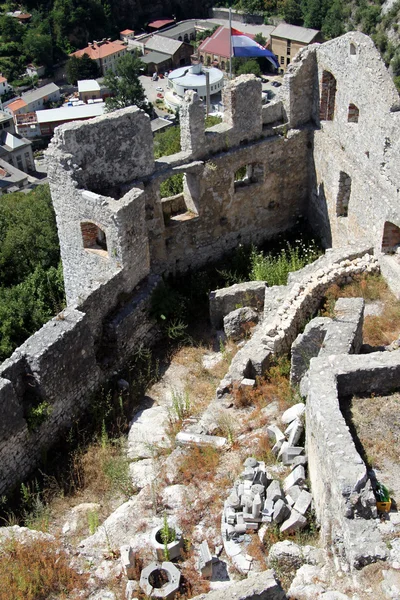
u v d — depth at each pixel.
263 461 14.10
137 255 20.36
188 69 96.25
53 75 120.06
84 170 20.28
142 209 19.92
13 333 22.95
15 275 27.00
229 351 19.97
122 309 20.02
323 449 11.78
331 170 23.12
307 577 10.88
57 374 17.23
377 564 10.17
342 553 10.78
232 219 24.34
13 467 16.30
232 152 22.80
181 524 13.26
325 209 24.39
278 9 114.12
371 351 17.03
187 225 23.20
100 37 126.44
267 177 24.28
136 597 11.76
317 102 23.53
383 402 12.98
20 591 12.11
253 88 22.31
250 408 16.36
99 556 13.01
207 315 22.25
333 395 12.50
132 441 17.11
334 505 11.16
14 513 15.51
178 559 12.52
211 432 15.68
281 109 23.80
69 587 12.34
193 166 22.02
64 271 22.80
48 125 101.38
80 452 16.94
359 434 12.33
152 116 92.12
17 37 120.81
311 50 22.83
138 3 130.12
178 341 21.12
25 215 29.06
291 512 12.62
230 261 24.69
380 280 20.38
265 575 10.53
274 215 25.47
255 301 20.83
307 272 20.58
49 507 15.43
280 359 17.52
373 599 9.87
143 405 18.62
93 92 109.88
